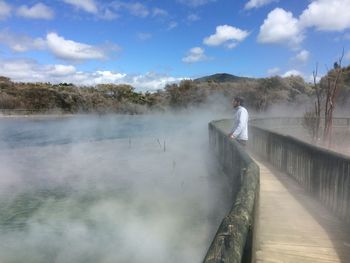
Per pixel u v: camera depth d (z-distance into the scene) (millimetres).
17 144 21766
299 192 7332
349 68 42969
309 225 5348
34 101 68938
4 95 67375
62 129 34375
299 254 4344
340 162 5672
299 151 8047
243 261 2590
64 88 75688
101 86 78750
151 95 78562
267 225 5355
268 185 7973
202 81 75062
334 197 5879
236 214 2953
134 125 39469
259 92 59406
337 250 4469
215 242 2348
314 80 16781
